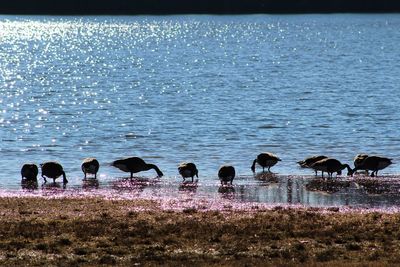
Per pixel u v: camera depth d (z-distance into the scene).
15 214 32.53
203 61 154.00
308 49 188.25
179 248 27.14
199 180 43.91
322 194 39.31
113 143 59.12
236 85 106.88
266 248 27.11
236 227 30.17
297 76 120.31
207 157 52.62
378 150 55.66
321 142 59.38
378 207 35.72
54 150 55.88
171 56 169.12
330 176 44.81
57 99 91.12
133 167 44.72
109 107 83.06
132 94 96.19
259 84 107.94
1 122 70.81
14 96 94.00
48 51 187.50
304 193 39.62
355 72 126.31
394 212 34.16
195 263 24.84
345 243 27.95
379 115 74.56
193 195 38.88
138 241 27.98
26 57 167.88
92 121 71.94
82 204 35.31
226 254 26.31
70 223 30.67
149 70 134.50
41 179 44.31
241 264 24.66
